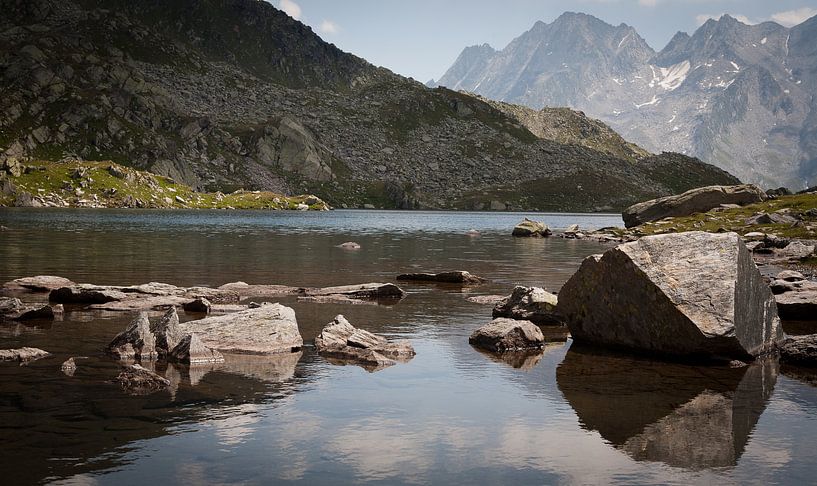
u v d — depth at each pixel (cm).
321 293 3381
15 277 3769
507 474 1129
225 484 1062
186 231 9612
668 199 11631
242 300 3139
